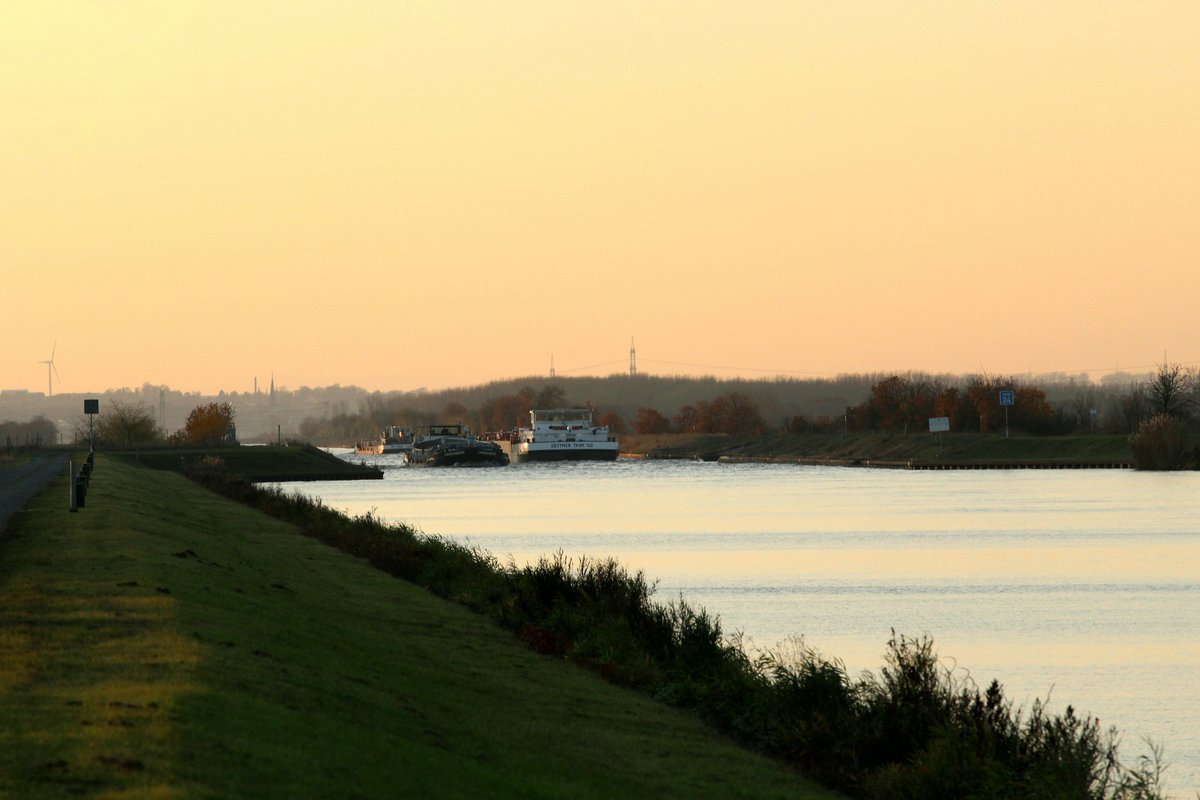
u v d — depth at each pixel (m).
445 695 31.73
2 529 56.41
